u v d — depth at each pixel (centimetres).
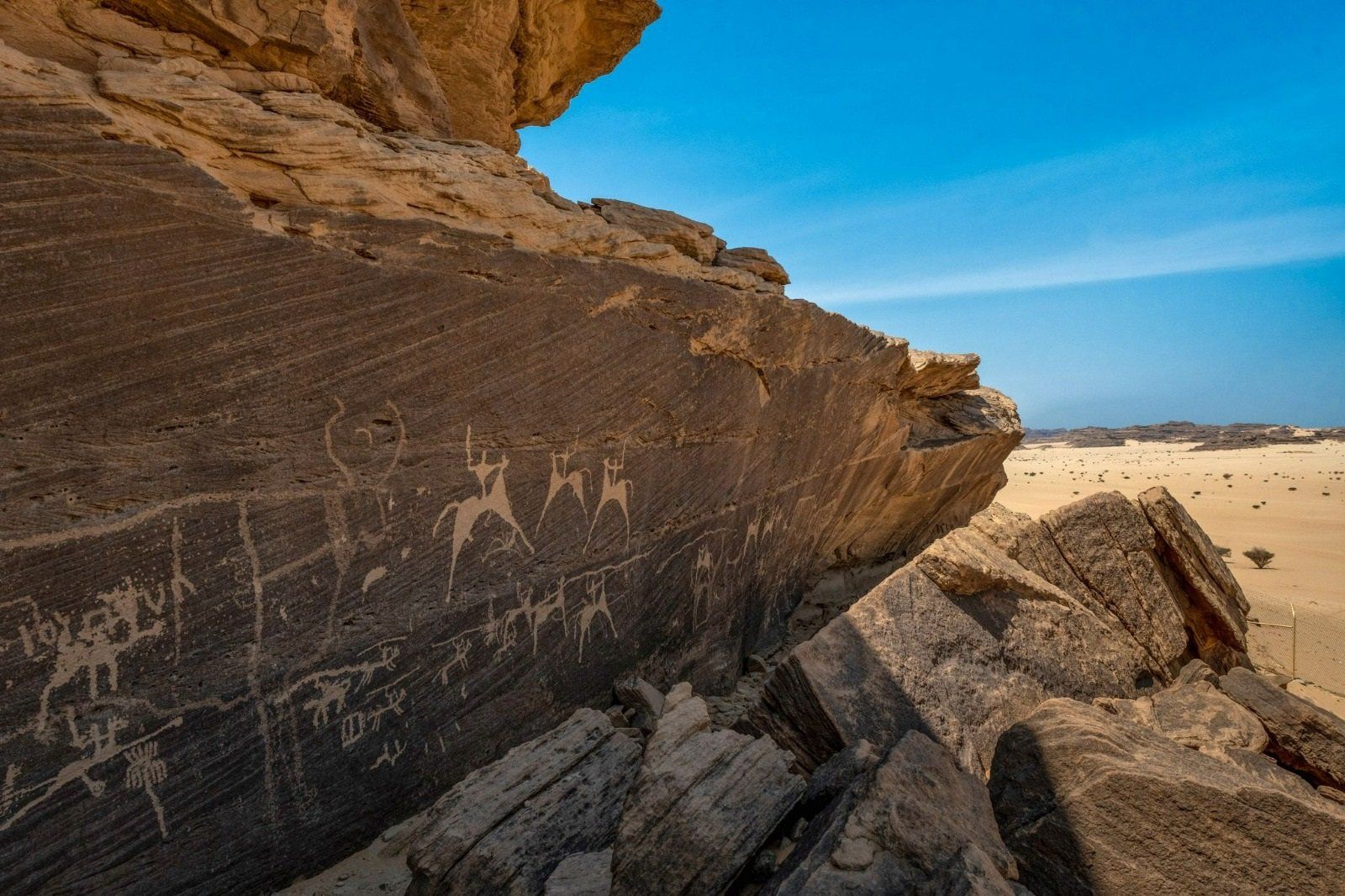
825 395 897
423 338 411
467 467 449
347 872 393
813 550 1048
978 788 392
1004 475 1606
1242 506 4241
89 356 291
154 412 310
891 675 494
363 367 384
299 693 373
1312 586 2086
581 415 530
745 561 817
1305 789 443
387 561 409
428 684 441
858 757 393
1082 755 391
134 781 314
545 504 513
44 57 377
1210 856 351
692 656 727
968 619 554
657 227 787
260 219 346
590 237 548
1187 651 694
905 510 1271
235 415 336
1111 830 366
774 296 735
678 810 341
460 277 427
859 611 525
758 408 761
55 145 283
